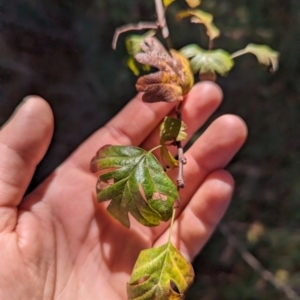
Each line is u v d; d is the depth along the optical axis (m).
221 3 0.26
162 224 0.18
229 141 0.17
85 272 0.16
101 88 0.26
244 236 0.28
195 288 0.27
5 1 0.23
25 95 0.24
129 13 0.25
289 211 0.28
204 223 0.18
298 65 0.27
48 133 0.15
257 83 0.27
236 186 0.28
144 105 0.18
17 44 0.24
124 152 0.14
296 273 0.28
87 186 0.17
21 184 0.15
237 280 0.27
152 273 0.13
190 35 0.25
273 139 0.28
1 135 0.14
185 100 0.18
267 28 0.26
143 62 0.14
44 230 0.15
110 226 0.17
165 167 0.16
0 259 0.13
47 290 0.14
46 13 0.24
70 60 0.25
